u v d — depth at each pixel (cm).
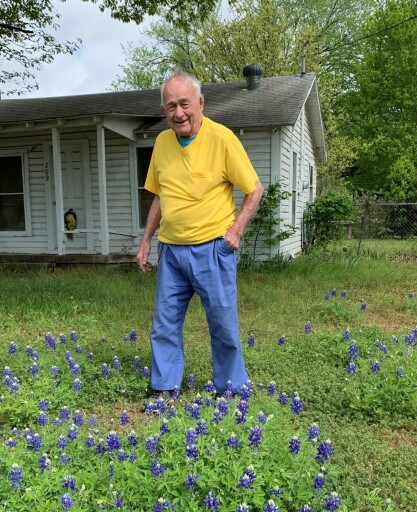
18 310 653
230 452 227
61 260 1007
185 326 573
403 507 251
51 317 630
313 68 2405
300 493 216
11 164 1140
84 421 339
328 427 324
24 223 1151
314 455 241
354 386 368
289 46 2503
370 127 2519
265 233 999
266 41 2411
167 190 352
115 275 900
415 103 2439
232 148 342
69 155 1091
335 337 484
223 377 373
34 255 1031
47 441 266
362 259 1116
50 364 415
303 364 439
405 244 1482
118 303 684
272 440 246
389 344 484
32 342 516
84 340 511
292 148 1138
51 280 809
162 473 217
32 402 334
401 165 2109
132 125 1015
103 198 962
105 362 438
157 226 404
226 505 210
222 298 351
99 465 237
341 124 2634
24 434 275
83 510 201
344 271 923
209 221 345
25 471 227
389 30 2455
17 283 806
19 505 204
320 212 1355
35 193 1125
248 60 2394
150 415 345
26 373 402
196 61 2545
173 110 330
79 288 761
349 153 2317
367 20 2673
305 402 367
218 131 343
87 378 400
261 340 521
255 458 229
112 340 512
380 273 911
